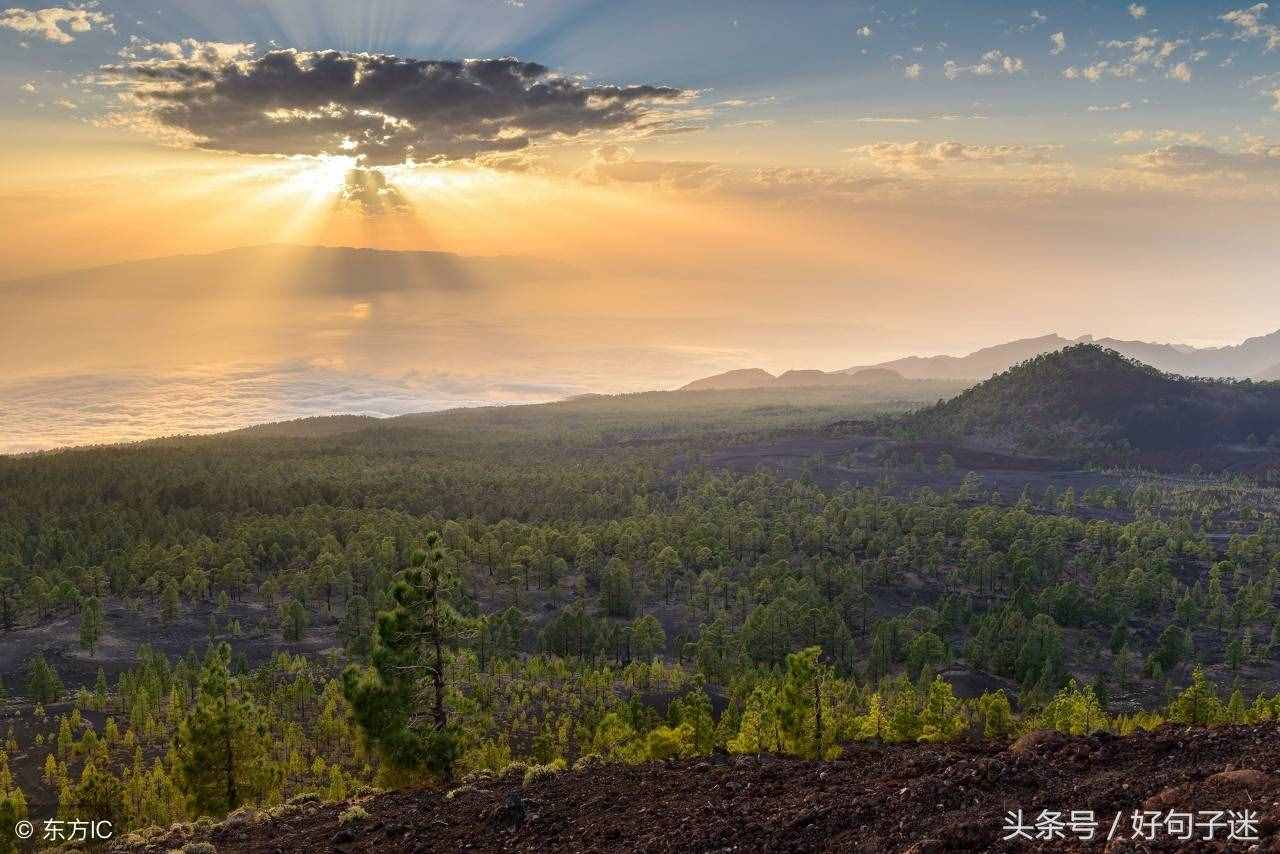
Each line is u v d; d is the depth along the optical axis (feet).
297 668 403.95
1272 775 65.62
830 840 69.56
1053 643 416.67
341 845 84.23
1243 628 505.66
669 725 238.27
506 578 602.03
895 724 199.21
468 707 128.88
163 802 199.62
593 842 76.79
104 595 550.36
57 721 333.21
